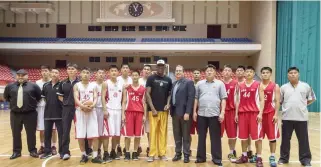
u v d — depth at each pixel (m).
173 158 4.83
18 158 4.92
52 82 4.96
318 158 5.08
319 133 8.17
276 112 4.59
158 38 19.58
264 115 4.63
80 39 19.39
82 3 19.78
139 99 4.88
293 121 4.60
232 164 4.66
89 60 20.11
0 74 16.84
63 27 19.95
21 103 4.86
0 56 20.03
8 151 5.49
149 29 19.75
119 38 19.70
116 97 4.89
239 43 17.38
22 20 19.80
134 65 19.91
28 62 20.17
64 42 17.62
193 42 17.48
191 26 19.64
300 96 4.57
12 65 20.08
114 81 4.93
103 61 20.03
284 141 4.70
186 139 4.74
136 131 4.85
